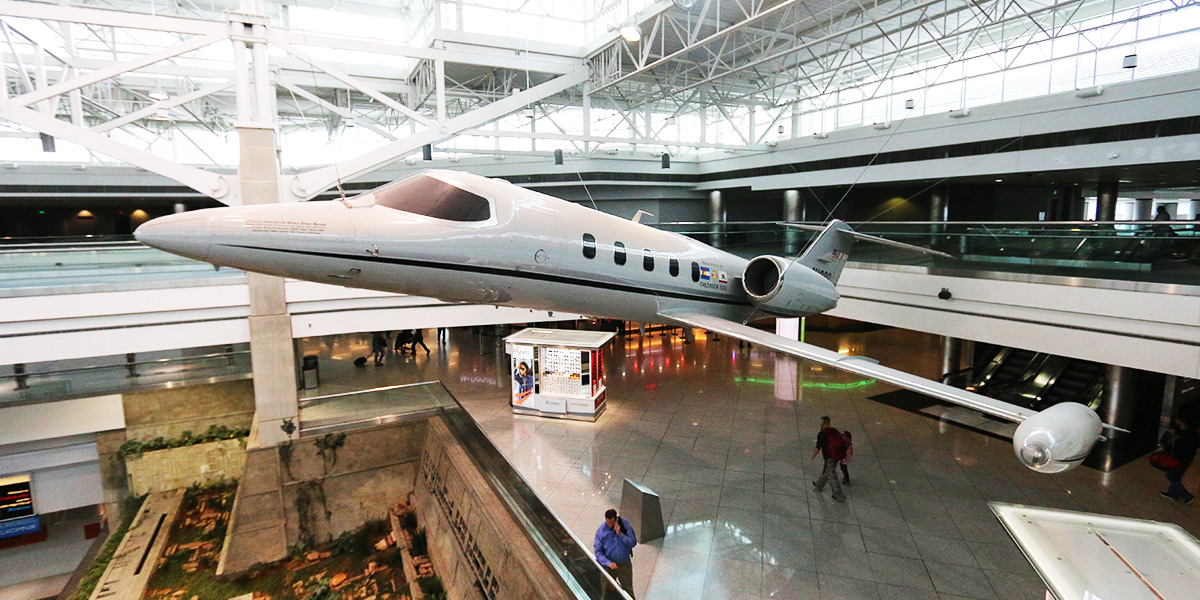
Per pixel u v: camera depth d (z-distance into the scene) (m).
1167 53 13.77
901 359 18.44
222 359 14.73
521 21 16.44
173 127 25.00
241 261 4.84
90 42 20.06
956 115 17.03
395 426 12.65
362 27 20.08
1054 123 14.88
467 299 6.53
